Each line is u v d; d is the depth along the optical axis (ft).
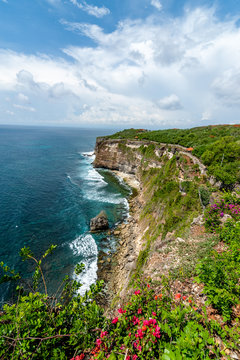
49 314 10.91
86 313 10.41
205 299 16.84
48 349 9.37
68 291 13.16
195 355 7.51
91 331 9.91
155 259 34.53
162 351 8.72
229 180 67.77
